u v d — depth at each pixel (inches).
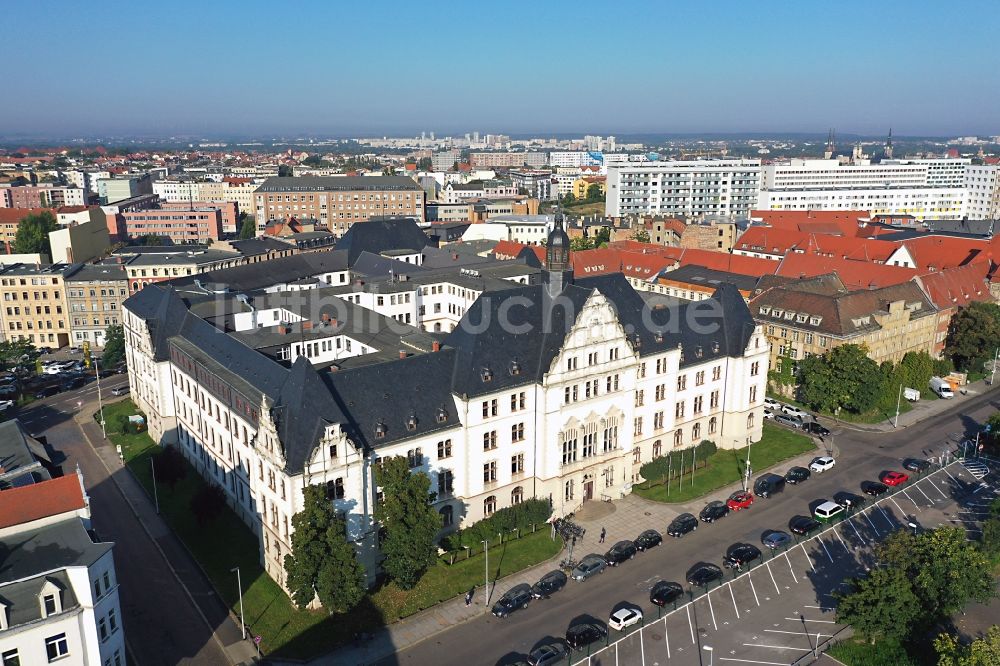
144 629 3085.6
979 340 6072.8
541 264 7421.3
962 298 6692.9
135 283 7421.3
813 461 4549.7
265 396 3238.2
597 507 4060.0
